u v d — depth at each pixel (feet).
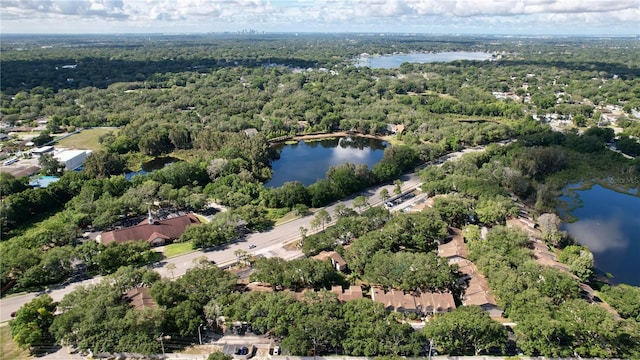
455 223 608.19
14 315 411.75
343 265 490.49
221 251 542.57
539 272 442.91
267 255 531.09
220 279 422.00
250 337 386.11
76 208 618.85
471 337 361.51
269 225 619.67
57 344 372.79
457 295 446.19
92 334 357.82
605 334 353.10
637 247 589.32
